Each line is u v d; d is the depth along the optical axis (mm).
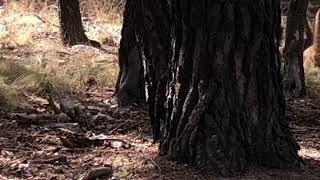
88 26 13812
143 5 5207
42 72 8523
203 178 4688
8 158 5199
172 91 4941
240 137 4824
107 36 12930
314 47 10977
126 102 7508
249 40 4762
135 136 6070
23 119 6531
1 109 7012
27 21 13180
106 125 6562
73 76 8750
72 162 5133
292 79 8938
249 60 4777
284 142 4996
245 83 4797
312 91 9211
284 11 13625
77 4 11898
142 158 5145
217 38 4707
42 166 5000
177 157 4941
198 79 4754
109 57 10539
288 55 8992
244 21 4719
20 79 8094
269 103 4914
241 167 4797
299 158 5094
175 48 4871
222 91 4742
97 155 5320
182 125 4879
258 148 4906
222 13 4691
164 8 5109
